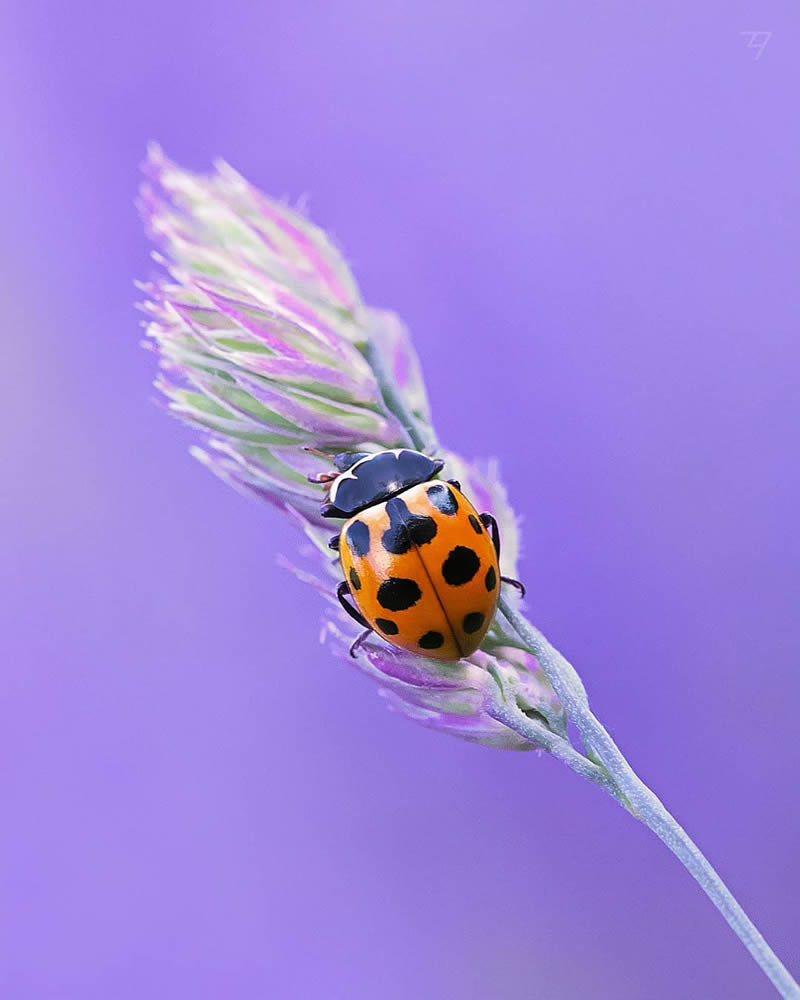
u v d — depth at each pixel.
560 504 0.13
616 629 0.13
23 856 0.13
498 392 0.13
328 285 0.12
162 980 0.13
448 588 0.11
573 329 0.13
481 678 0.11
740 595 0.13
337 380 0.12
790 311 0.13
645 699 0.13
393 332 0.12
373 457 0.12
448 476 0.12
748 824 0.13
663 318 0.13
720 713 0.13
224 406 0.12
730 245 0.13
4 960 0.13
